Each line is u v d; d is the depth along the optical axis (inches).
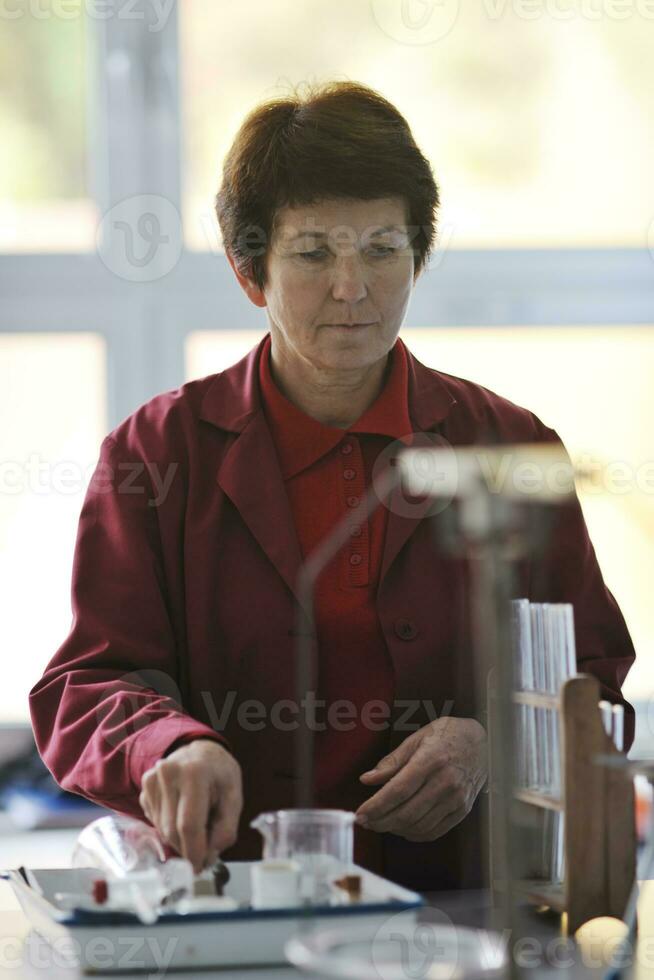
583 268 277.7
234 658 128.7
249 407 134.1
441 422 136.3
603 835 93.0
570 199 278.1
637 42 275.1
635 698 260.2
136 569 128.9
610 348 277.7
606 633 131.1
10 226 272.8
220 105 274.5
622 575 259.3
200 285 276.5
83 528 132.5
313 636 127.3
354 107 121.5
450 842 125.2
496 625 75.2
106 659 125.5
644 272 277.3
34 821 247.0
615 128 276.8
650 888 108.3
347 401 133.1
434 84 274.5
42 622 259.1
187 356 277.3
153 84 273.0
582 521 131.5
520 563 123.3
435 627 128.0
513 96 275.6
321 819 96.6
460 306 277.3
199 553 130.0
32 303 271.9
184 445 134.2
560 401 277.7
